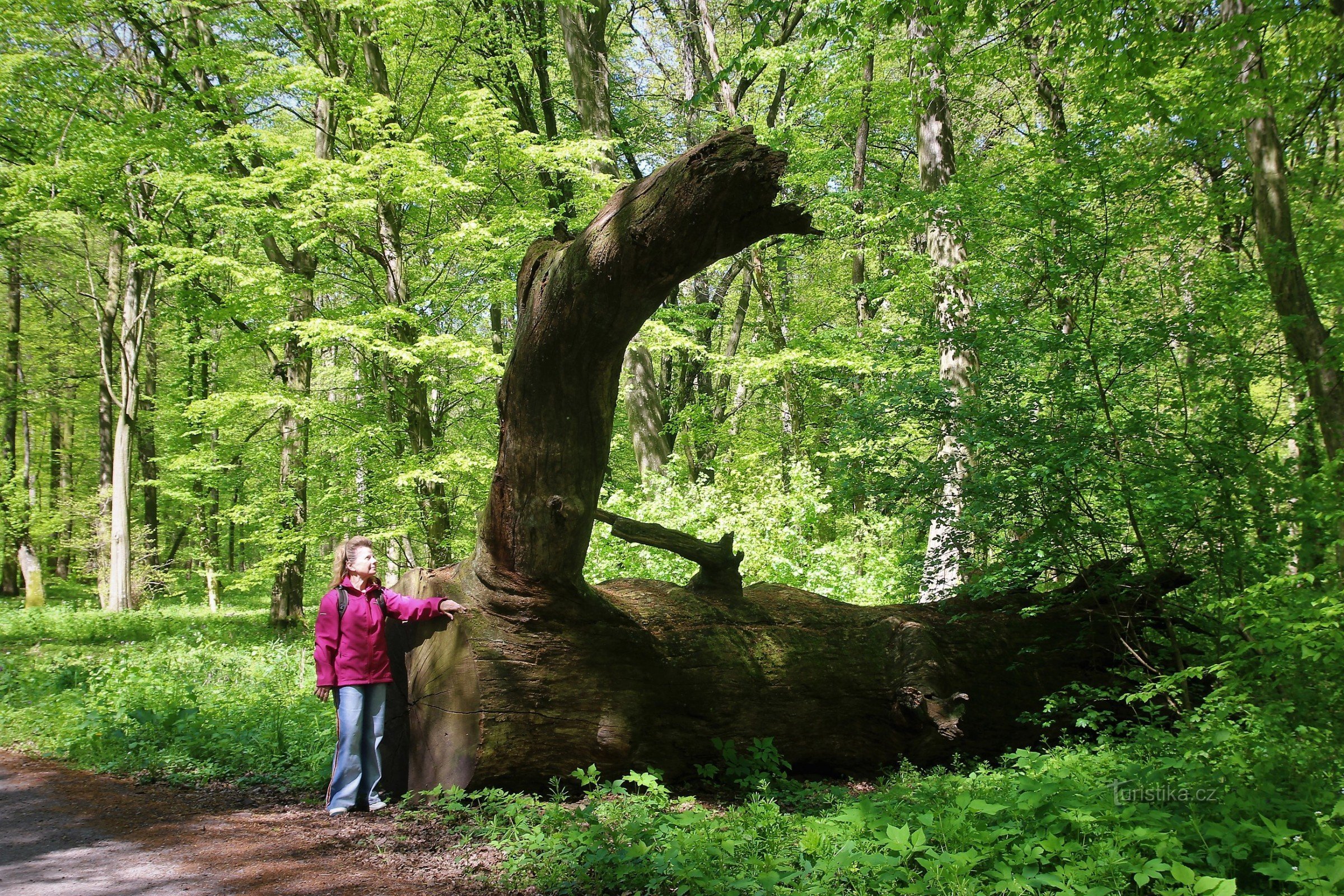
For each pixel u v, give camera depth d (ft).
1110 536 20.54
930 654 20.61
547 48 56.03
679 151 69.97
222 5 48.03
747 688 19.30
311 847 14.16
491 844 14.16
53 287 84.58
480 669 16.71
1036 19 26.53
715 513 35.35
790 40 52.60
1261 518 19.48
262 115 53.72
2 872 12.86
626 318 15.14
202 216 47.73
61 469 104.47
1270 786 12.62
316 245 39.58
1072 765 16.16
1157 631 22.41
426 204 41.91
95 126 43.60
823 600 22.12
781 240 50.24
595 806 14.51
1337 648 13.93
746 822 13.73
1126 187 20.15
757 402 67.97
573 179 45.11
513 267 41.29
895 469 23.50
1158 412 20.75
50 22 46.16
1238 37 25.85
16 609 74.38
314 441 47.93
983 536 21.74
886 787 17.89
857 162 51.72
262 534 44.57
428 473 38.32
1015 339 21.18
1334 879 9.42
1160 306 21.07
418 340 37.22
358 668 16.66
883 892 10.93
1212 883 9.54
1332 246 27.14
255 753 20.03
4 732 23.45
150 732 21.27
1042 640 22.11
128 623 58.95
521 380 15.99
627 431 69.36
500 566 17.08
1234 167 27.84
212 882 12.43
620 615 17.89
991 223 25.64
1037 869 11.09
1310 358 23.16
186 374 66.49
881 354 38.55
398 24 40.73
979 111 47.42
